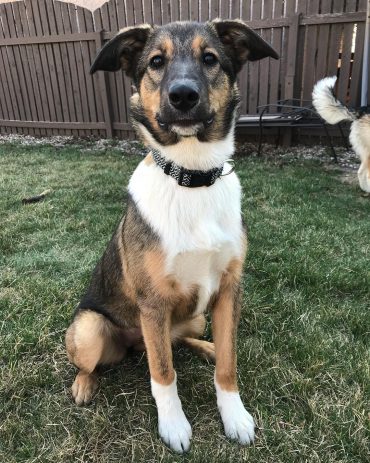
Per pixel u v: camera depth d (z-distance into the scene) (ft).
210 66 1.81
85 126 7.98
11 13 7.80
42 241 3.57
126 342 2.24
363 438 1.75
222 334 1.89
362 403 1.89
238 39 1.98
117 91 7.54
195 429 1.86
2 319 2.52
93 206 4.37
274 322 2.47
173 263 1.74
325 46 6.13
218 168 1.79
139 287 1.82
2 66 8.29
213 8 6.55
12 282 2.91
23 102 8.43
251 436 1.78
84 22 7.38
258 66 6.52
